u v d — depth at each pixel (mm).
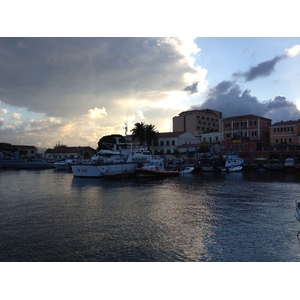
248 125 92875
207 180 48688
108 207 24594
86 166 53812
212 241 15242
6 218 20734
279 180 47719
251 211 22578
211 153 88188
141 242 15172
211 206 24734
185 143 109125
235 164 73000
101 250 14055
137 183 44281
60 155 140375
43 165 95250
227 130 97500
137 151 59344
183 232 16906
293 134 83250
